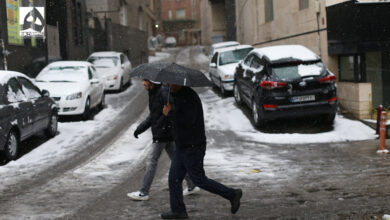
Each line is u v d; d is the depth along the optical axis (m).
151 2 83.94
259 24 33.41
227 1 54.22
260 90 14.86
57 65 20.25
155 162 7.75
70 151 12.73
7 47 21.75
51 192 8.48
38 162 11.41
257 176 9.45
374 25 16.77
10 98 11.72
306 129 15.46
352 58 18.05
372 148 12.56
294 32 24.62
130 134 15.17
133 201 7.72
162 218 6.64
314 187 8.35
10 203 7.74
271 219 6.45
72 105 17.47
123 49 50.69
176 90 6.46
